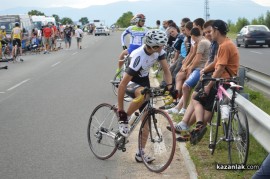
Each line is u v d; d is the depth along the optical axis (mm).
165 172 5066
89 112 8617
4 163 5566
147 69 5148
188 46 9102
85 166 5398
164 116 4949
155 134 5133
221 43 5691
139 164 5430
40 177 5031
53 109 9016
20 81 13742
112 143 5543
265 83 8172
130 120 5359
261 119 4492
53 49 30266
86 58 22516
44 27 28156
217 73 5660
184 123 6277
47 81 13547
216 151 5637
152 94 5102
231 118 5043
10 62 21500
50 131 7160
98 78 14016
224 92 5293
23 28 28797
